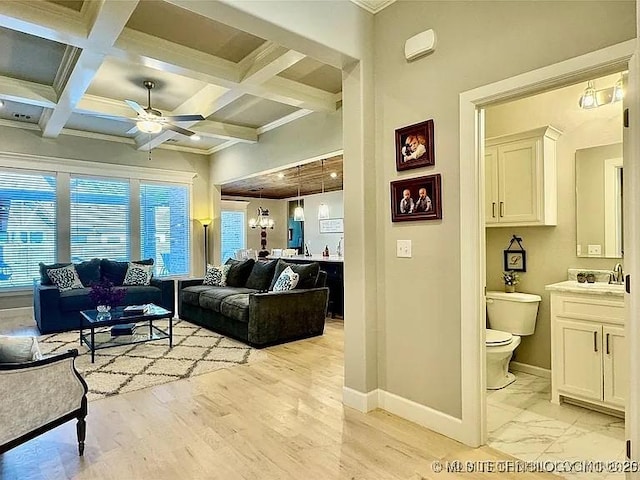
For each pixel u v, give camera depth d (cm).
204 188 806
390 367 279
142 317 412
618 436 244
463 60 238
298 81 462
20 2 289
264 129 646
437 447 231
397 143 273
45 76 438
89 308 527
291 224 1214
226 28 342
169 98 509
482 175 238
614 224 308
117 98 505
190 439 238
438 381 250
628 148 172
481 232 236
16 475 202
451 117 244
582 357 278
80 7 303
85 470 207
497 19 223
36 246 624
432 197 253
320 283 509
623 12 180
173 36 354
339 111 514
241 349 430
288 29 243
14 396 190
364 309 279
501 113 368
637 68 160
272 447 229
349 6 275
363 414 274
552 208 336
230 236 1133
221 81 407
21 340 207
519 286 362
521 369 362
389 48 279
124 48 342
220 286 579
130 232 715
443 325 248
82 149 661
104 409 280
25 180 615
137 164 720
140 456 220
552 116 340
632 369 168
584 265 323
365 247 279
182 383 330
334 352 420
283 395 305
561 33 199
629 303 170
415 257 264
